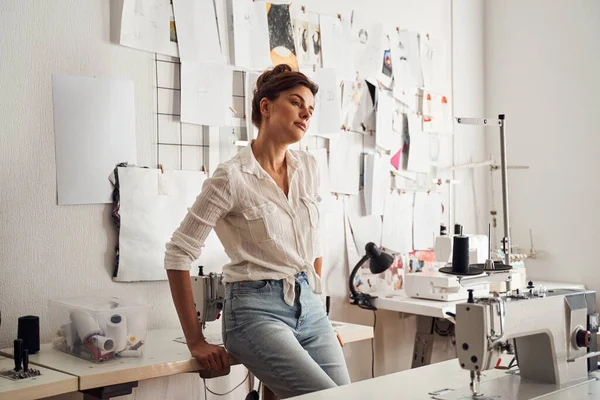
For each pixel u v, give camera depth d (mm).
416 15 3969
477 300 1615
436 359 3904
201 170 2889
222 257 2938
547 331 1691
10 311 2379
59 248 2498
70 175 2520
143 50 2715
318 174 2418
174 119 2812
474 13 4383
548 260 4137
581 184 4000
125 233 2633
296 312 2162
